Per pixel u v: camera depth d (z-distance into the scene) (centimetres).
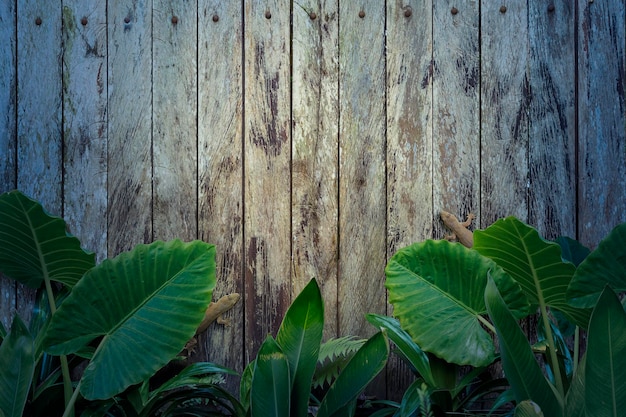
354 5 141
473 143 140
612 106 141
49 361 128
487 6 141
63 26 140
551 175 140
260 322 140
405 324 121
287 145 140
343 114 140
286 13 140
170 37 140
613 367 88
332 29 140
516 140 140
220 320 139
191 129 140
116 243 139
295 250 140
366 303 140
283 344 106
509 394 119
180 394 121
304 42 140
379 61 141
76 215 139
